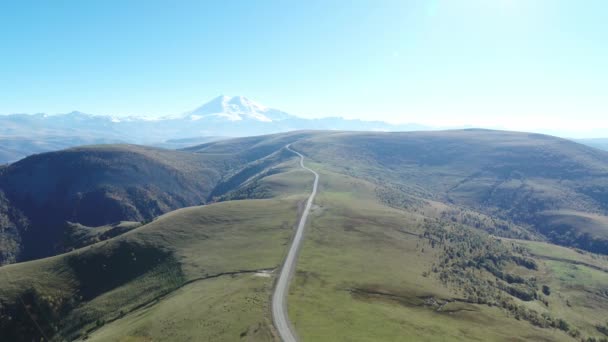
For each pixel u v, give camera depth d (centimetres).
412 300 7788
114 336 6456
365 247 10850
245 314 6153
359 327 5953
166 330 6050
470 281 10075
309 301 6812
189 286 8462
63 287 10250
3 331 8881
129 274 10419
